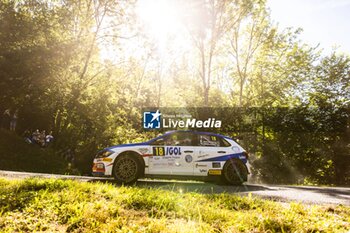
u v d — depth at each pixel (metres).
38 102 24.09
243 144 25.80
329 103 26.81
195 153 8.60
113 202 4.87
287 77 27.92
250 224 4.12
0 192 5.22
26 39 23.14
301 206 5.28
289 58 28.05
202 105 27.55
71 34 25.67
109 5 26.58
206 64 30.53
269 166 24.14
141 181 9.02
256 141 25.66
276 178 24.09
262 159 24.36
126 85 34.84
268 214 4.59
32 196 4.91
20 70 22.05
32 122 27.25
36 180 6.14
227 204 5.28
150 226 3.73
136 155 8.23
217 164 8.70
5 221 3.83
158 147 8.42
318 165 25.44
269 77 28.80
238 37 29.73
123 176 8.06
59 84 23.47
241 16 27.09
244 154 9.01
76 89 24.23
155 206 4.77
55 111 25.00
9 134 21.02
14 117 27.05
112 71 29.08
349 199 7.13
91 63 28.47
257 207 5.21
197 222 4.07
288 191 8.09
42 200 4.76
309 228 4.04
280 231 3.94
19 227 3.70
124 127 27.45
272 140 25.91
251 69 29.86
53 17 24.19
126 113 29.31
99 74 28.94
